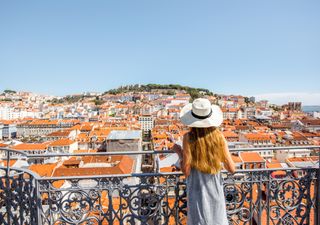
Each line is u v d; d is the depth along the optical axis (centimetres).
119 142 4619
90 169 2322
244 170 398
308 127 8581
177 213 387
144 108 13575
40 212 361
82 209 377
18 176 374
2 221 378
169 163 1872
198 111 297
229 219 401
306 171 414
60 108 16275
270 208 408
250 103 18425
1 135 9625
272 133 6581
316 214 417
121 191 380
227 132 6300
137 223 431
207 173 307
